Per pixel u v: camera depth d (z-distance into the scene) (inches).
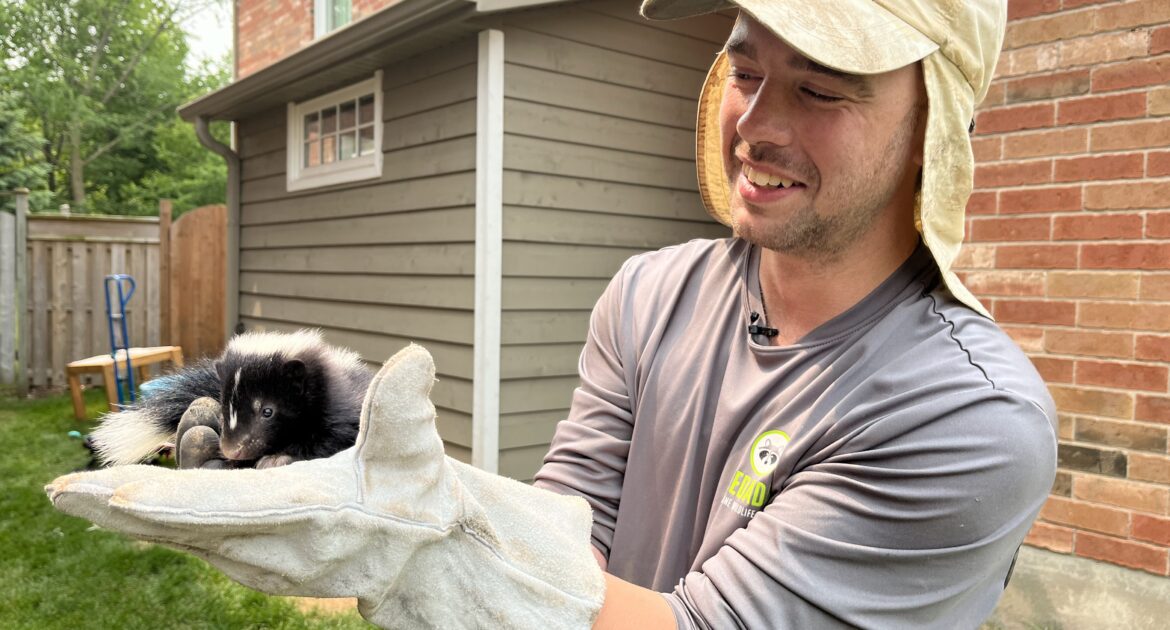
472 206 219.3
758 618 45.1
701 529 57.2
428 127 237.1
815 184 51.1
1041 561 138.1
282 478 37.1
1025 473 45.7
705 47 249.1
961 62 50.1
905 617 45.8
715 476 56.8
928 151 49.9
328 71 268.2
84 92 1307.8
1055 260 136.4
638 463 62.3
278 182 339.0
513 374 217.5
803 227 51.9
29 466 281.0
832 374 52.9
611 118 231.0
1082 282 133.7
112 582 185.0
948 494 44.8
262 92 307.1
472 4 200.4
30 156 774.5
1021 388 48.4
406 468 40.3
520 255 217.3
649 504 61.0
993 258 143.6
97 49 1326.3
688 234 250.5
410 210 247.0
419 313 243.4
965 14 49.4
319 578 37.1
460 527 41.5
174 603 174.9
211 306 439.5
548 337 223.1
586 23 224.2
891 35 47.2
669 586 58.1
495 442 214.5
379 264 264.7
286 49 395.9
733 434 56.3
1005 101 141.8
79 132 1270.9
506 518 45.0
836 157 49.9
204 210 436.5
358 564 37.9
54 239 429.7
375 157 261.4
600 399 66.9
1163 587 125.6
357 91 275.9
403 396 39.9
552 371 224.2
